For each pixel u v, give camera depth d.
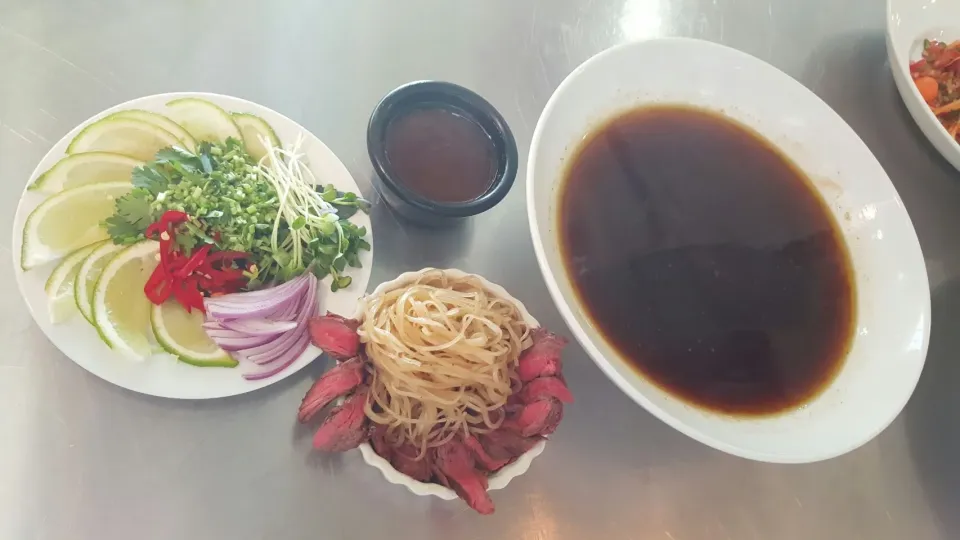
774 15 0.51
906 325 0.34
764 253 0.38
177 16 0.40
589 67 0.36
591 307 0.34
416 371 0.31
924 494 0.39
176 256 0.33
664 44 0.38
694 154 0.40
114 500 0.30
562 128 0.35
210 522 0.31
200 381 0.31
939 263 0.45
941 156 0.49
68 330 0.30
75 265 0.32
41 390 0.31
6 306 0.32
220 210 0.33
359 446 0.30
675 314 0.35
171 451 0.31
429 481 0.31
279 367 0.32
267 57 0.40
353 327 0.32
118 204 0.32
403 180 0.34
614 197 0.37
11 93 0.36
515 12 0.46
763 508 0.37
